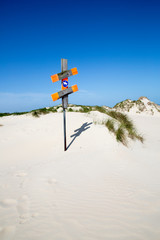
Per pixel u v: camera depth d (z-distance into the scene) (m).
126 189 2.85
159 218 2.09
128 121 7.73
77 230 1.86
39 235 1.78
